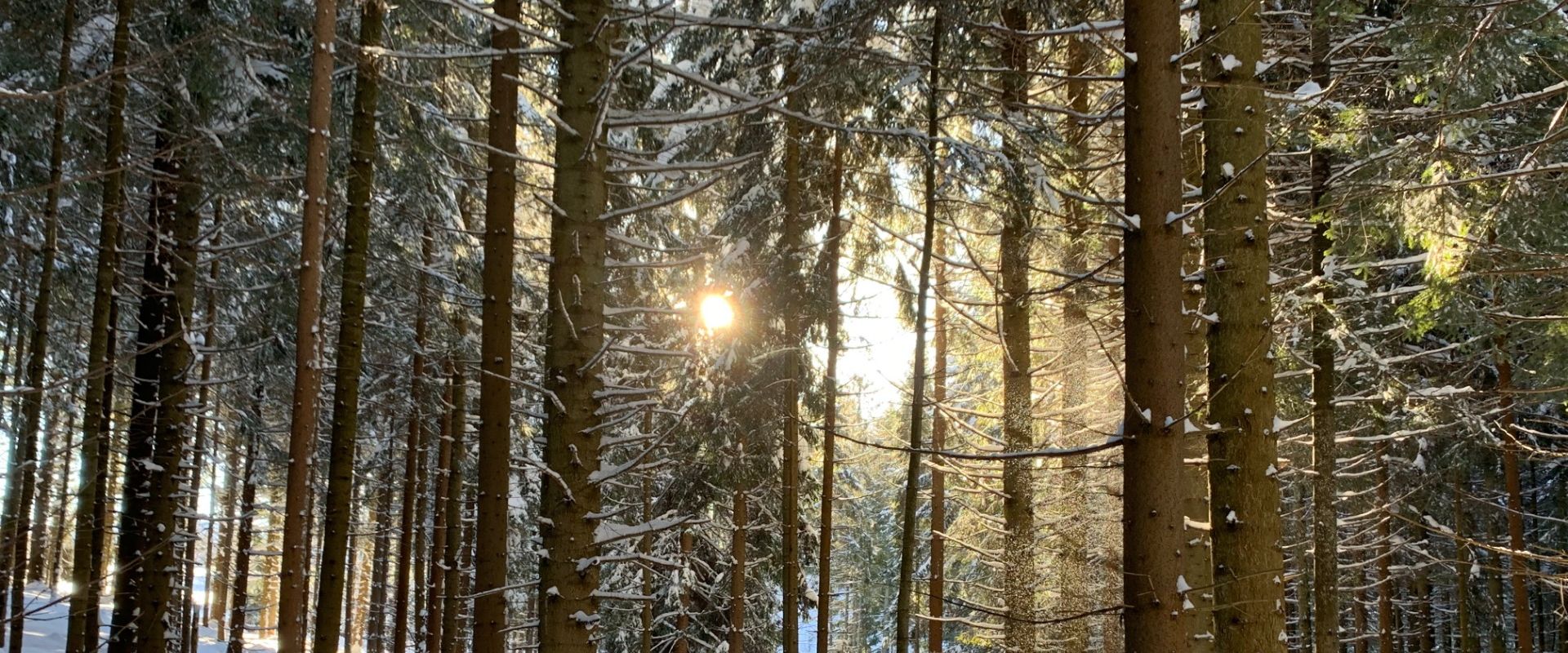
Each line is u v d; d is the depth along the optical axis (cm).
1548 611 2317
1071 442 952
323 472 1844
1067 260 947
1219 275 643
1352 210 796
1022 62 856
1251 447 619
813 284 1019
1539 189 751
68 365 1337
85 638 884
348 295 731
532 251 709
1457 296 857
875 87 881
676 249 689
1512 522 1526
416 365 1484
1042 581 921
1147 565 424
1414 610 2270
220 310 1421
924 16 789
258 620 3372
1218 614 620
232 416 1425
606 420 628
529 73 969
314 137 520
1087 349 971
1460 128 782
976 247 1143
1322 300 823
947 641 2127
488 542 679
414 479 1566
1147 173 451
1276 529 616
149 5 849
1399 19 782
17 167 945
